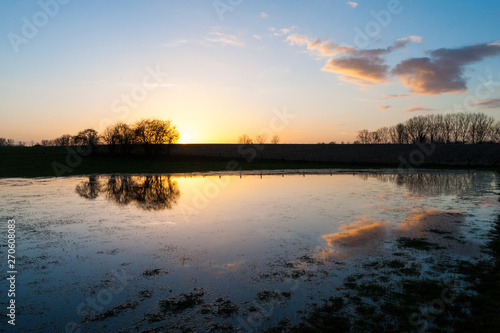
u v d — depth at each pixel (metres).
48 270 8.72
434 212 15.79
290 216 15.05
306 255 9.76
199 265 9.01
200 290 7.48
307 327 5.89
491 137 79.62
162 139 53.53
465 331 5.62
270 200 19.41
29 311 6.60
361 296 7.04
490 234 11.80
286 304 6.77
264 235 11.93
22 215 15.28
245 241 11.20
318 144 92.62
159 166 43.81
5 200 19.25
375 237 11.55
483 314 6.06
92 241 11.24
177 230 12.64
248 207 17.23
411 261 9.11
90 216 15.08
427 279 7.84
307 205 17.77
